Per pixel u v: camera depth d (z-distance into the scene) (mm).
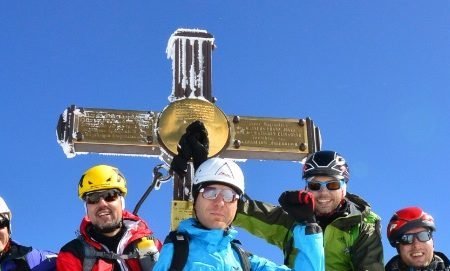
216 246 2752
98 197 3145
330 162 3424
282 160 4742
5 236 3342
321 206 3422
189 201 3877
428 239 3496
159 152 4520
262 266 2871
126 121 4500
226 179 2805
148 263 3141
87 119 4465
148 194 4094
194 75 4789
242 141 4633
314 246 2771
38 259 3422
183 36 4867
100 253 3080
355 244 3344
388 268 3631
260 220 3486
